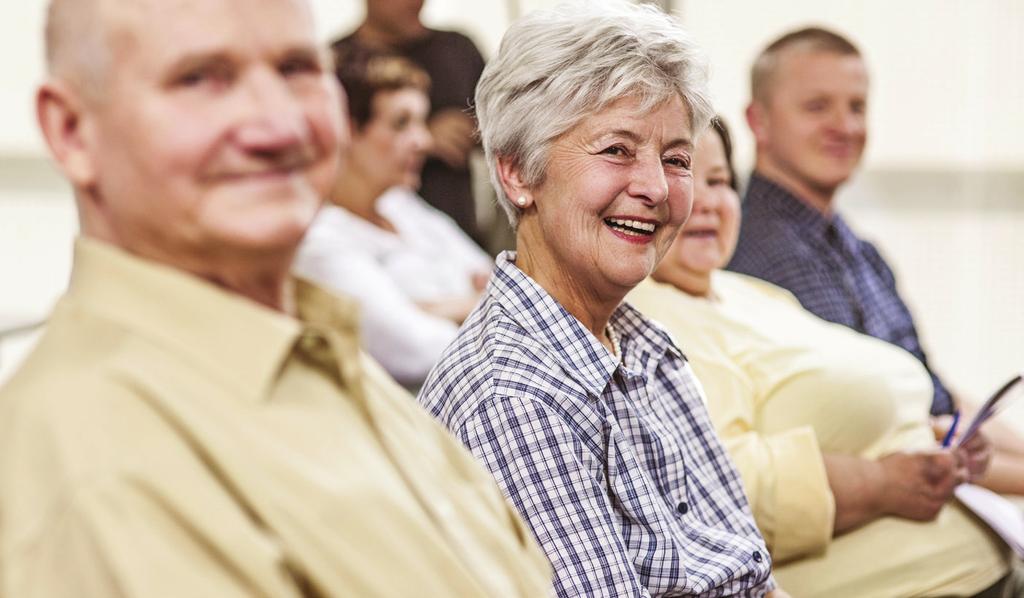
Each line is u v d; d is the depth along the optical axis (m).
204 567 0.96
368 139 4.02
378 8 5.20
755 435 2.31
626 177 1.74
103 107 1.01
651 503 1.72
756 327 2.48
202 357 1.03
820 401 2.42
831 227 3.12
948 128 7.89
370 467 1.10
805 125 3.02
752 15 7.54
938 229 7.62
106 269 1.04
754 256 2.99
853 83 3.04
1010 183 7.84
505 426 1.65
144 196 1.02
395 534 1.07
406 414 1.29
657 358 1.91
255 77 1.03
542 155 1.76
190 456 0.98
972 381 6.43
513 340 1.73
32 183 9.09
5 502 0.95
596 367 1.74
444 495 1.23
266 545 0.98
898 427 2.59
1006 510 2.65
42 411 0.97
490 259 4.84
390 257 4.09
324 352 1.12
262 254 1.05
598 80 1.71
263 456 1.01
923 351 3.25
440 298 4.12
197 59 1.01
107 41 1.00
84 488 0.93
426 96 5.15
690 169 1.83
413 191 5.02
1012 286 7.22
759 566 1.80
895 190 7.94
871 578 2.35
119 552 0.92
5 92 9.80
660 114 1.75
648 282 2.47
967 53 7.82
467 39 5.28
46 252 7.90
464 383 1.72
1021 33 7.74
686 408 1.92
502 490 1.65
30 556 0.92
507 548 1.27
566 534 1.64
